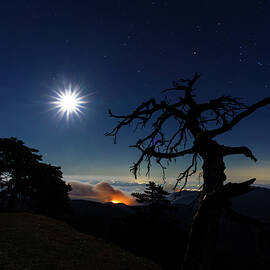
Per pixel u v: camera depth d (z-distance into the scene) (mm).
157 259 22109
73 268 11070
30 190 35000
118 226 30609
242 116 4688
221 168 4785
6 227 16562
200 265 4172
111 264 13352
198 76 5773
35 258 11188
